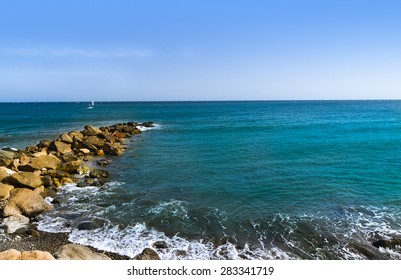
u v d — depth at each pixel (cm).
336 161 2498
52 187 1738
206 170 2244
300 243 1145
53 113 10950
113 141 3550
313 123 6219
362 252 1079
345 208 1487
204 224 1305
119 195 1675
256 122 6662
